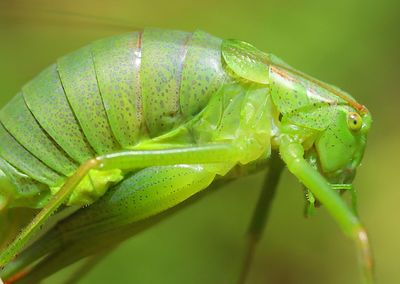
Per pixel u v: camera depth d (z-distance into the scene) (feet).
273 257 0.23
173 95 0.16
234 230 0.22
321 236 0.23
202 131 0.16
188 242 0.22
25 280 0.16
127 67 0.16
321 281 0.23
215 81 0.16
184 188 0.16
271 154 0.17
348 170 0.17
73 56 0.16
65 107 0.16
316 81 0.17
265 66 0.16
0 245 0.16
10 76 0.23
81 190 0.16
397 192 0.24
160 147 0.16
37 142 0.16
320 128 0.16
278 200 0.23
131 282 0.22
